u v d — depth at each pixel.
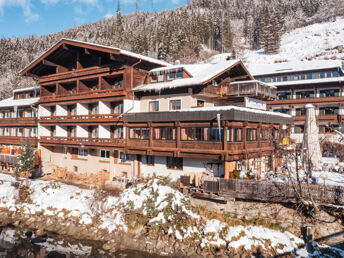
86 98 33.22
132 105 30.38
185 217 20.61
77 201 26.02
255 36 120.81
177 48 95.00
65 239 21.77
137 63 30.28
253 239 18.56
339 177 23.81
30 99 46.00
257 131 26.89
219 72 28.20
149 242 19.95
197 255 18.28
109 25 158.75
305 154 22.77
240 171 23.02
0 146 45.72
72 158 36.62
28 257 19.31
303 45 97.25
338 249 17.19
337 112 44.38
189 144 24.27
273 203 19.73
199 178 22.92
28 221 25.00
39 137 38.41
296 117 46.59
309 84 45.94
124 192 24.50
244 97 31.25
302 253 17.20
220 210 21.39
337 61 48.00
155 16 175.88
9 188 30.19
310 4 148.25
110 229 21.88
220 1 190.00
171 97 28.98
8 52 113.19
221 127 22.50
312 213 18.34
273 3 172.25
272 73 51.31
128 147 28.41
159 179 23.88
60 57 37.81
